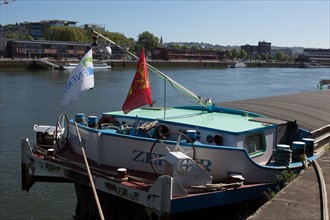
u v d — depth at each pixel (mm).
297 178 6891
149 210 7859
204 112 12219
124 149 9234
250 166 8789
